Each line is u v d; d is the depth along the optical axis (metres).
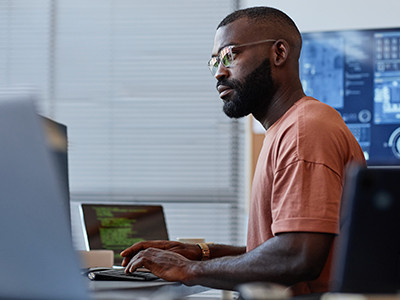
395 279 0.82
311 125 1.42
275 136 1.53
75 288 0.80
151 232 2.18
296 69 1.73
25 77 3.60
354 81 2.88
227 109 1.75
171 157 3.48
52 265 0.81
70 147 3.53
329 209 1.31
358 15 3.06
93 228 2.04
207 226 3.42
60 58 3.59
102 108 3.54
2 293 0.82
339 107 2.88
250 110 1.73
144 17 3.57
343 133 1.45
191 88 3.50
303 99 1.65
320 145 1.38
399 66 2.84
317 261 1.28
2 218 0.82
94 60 3.57
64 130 1.47
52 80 3.59
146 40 3.55
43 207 0.81
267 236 1.53
